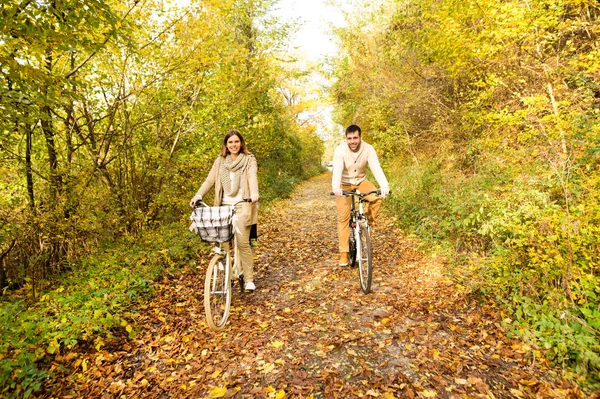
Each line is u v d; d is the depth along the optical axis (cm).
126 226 663
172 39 638
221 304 410
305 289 488
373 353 325
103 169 652
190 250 639
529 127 570
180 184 737
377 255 611
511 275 384
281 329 376
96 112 636
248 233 457
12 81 407
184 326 391
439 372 292
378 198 462
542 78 602
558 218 356
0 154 505
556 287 351
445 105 954
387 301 429
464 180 616
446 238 577
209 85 741
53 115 578
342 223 539
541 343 306
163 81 655
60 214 523
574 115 500
